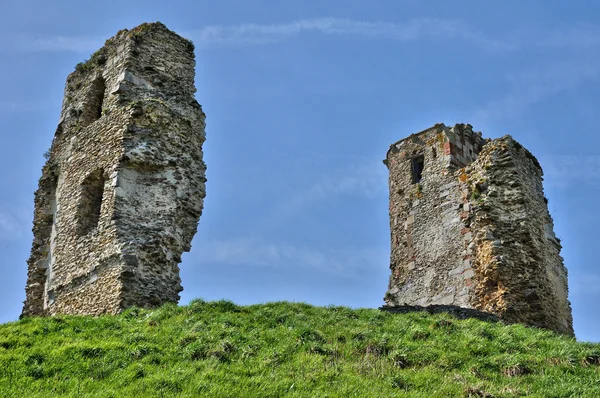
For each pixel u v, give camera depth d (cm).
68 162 2097
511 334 1569
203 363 1307
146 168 1903
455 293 2236
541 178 2294
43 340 1443
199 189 1992
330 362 1346
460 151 2556
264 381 1238
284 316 1603
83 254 1862
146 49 2100
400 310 1919
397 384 1251
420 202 2520
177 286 1827
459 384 1259
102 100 2189
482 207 2119
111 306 1703
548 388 1256
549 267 2091
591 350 1398
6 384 1220
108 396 1167
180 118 2016
